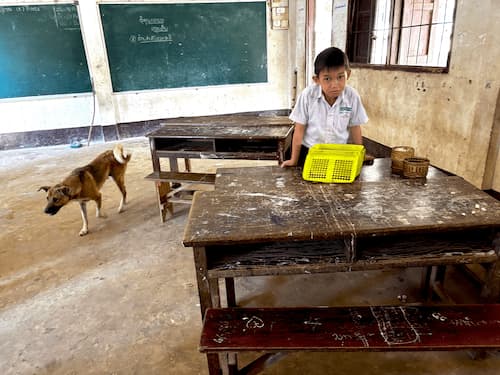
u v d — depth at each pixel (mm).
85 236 2820
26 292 2162
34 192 3811
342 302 1955
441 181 1654
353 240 1294
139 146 5461
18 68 5145
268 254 1425
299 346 1196
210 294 1402
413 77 3492
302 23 5672
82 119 5617
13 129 5359
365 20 4344
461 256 1357
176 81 5902
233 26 5836
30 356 1694
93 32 5285
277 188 1649
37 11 4992
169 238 2748
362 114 2012
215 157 2783
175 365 1613
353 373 1527
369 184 1641
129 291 2133
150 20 5488
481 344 1175
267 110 6473
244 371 1506
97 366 1625
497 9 2465
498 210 1361
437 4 4023
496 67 2541
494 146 2717
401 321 1283
